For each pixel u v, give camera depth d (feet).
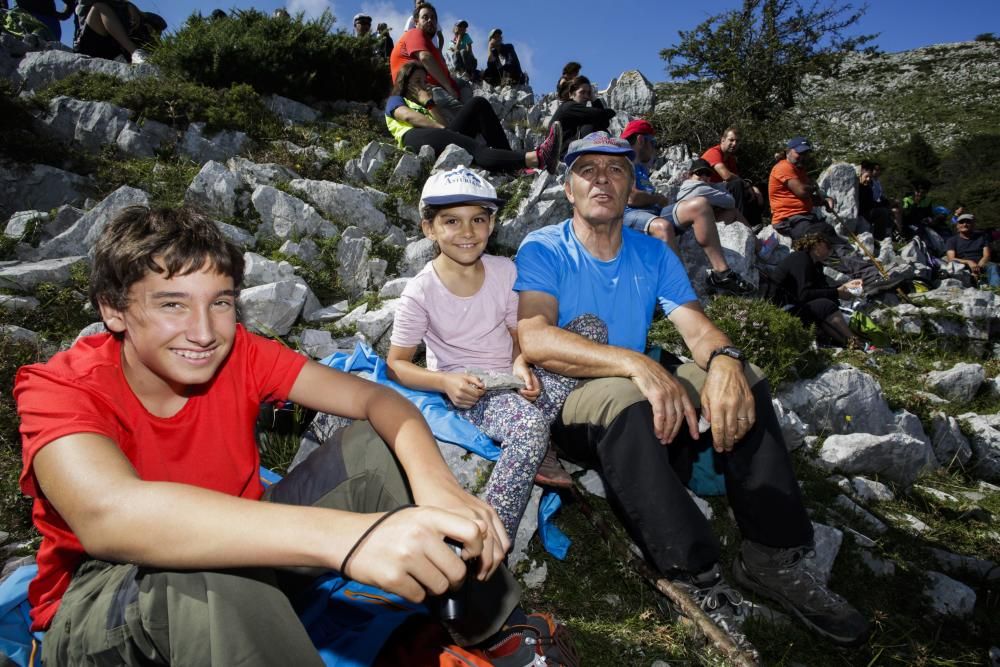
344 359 9.67
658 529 6.96
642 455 7.00
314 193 15.43
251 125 18.03
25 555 7.39
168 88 17.46
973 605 9.52
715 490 8.58
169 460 5.01
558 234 9.21
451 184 8.39
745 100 38.32
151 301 4.37
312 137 19.42
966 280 30.32
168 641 3.83
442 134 19.47
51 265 11.53
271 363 5.50
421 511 3.83
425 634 4.97
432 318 8.86
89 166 15.20
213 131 17.21
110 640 3.97
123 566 4.31
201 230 4.52
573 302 8.97
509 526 7.04
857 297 21.75
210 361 4.65
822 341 19.62
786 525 7.46
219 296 4.57
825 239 19.71
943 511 12.48
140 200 13.32
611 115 23.36
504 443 7.32
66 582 4.87
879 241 32.76
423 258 14.71
